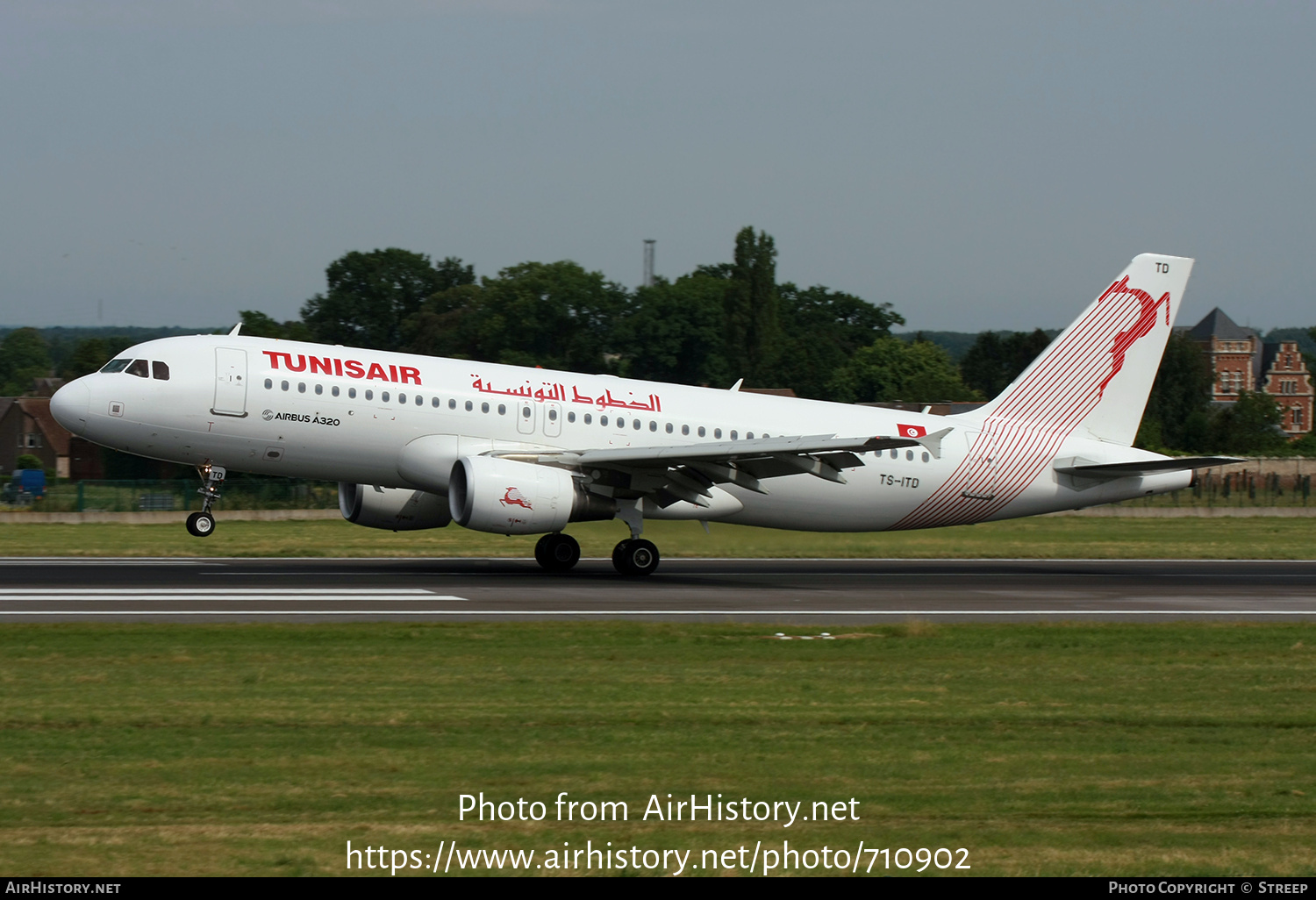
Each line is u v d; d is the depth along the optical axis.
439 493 65.19
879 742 29.44
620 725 30.42
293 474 64.38
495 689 34.31
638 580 63.72
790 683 36.09
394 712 31.19
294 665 37.06
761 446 59.97
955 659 40.91
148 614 47.00
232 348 62.47
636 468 62.84
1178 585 66.69
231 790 24.69
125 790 24.56
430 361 65.38
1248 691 36.25
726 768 27.03
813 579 66.62
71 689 33.19
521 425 64.81
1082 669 39.38
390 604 51.25
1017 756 28.50
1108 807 24.88
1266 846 22.81
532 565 71.31
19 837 22.02
